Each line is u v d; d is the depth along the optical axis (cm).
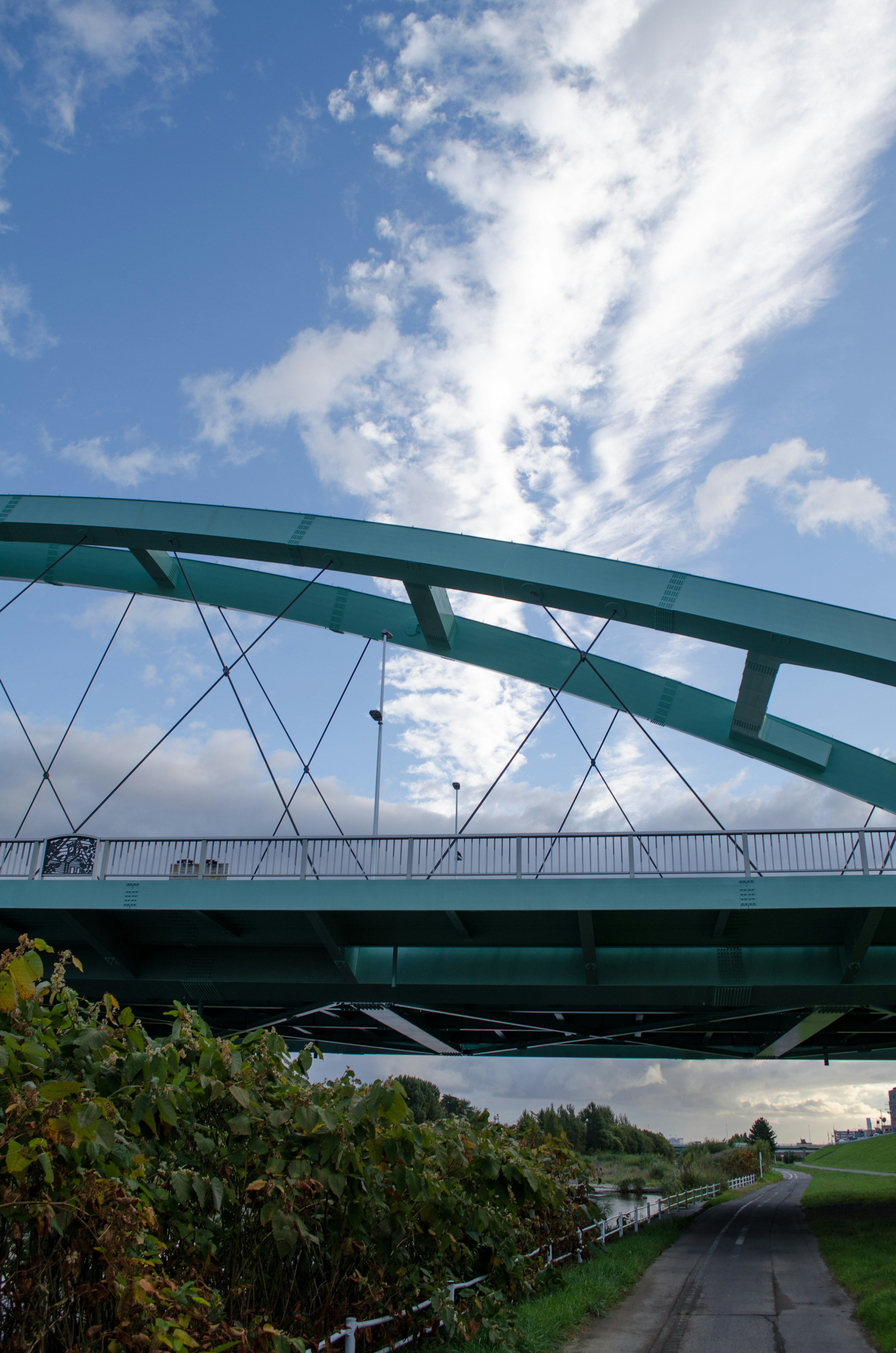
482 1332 987
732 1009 2297
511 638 2994
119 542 2761
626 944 2123
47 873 2114
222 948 2266
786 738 2691
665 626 2362
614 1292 1456
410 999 2244
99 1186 515
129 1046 616
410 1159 764
